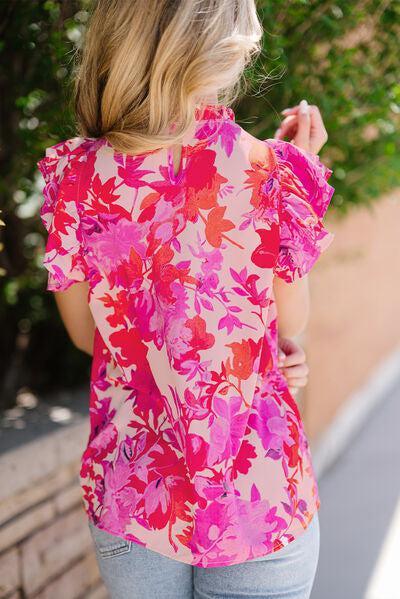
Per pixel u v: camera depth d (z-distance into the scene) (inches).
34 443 85.1
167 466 53.8
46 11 83.9
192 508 53.0
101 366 58.4
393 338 301.9
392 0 82.3
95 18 53.1
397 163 103.6
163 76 50.8
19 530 82.9
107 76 53.1
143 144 51.3
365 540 151.9
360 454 206.8
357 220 228.1
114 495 54.6
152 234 53.2
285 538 53.6
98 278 55.6
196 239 52.7
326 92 88.4
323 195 54.7
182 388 52.7
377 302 269.4
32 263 114.1
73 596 92.4
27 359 126.3
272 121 89.9
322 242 54.7
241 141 53.3
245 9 53.0
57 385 127.6
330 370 205.8
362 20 84.2
